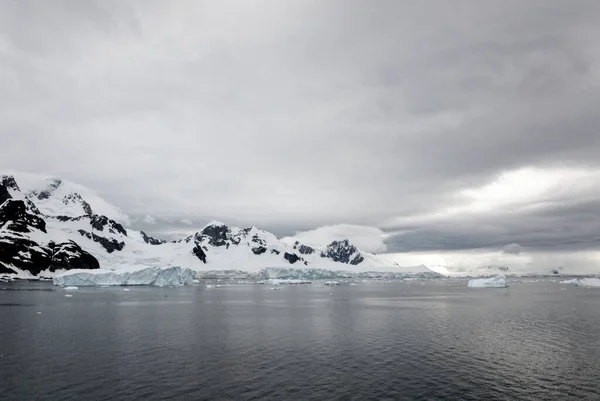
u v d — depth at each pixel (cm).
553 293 19425
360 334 7188
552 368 4938
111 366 4912
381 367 4972
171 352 5666
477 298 16075
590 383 4369
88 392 4016
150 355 5478
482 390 4156
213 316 9581
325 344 6288
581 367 4978
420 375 4647
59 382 4300
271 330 7575
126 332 7194
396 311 10981
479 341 6562
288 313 10375
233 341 6481
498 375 4653
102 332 7169
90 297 14562
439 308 11806
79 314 9556
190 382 4347
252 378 4503
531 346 6169
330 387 4231
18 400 3803
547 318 9369
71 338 6581
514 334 7206
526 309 11469
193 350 5803
